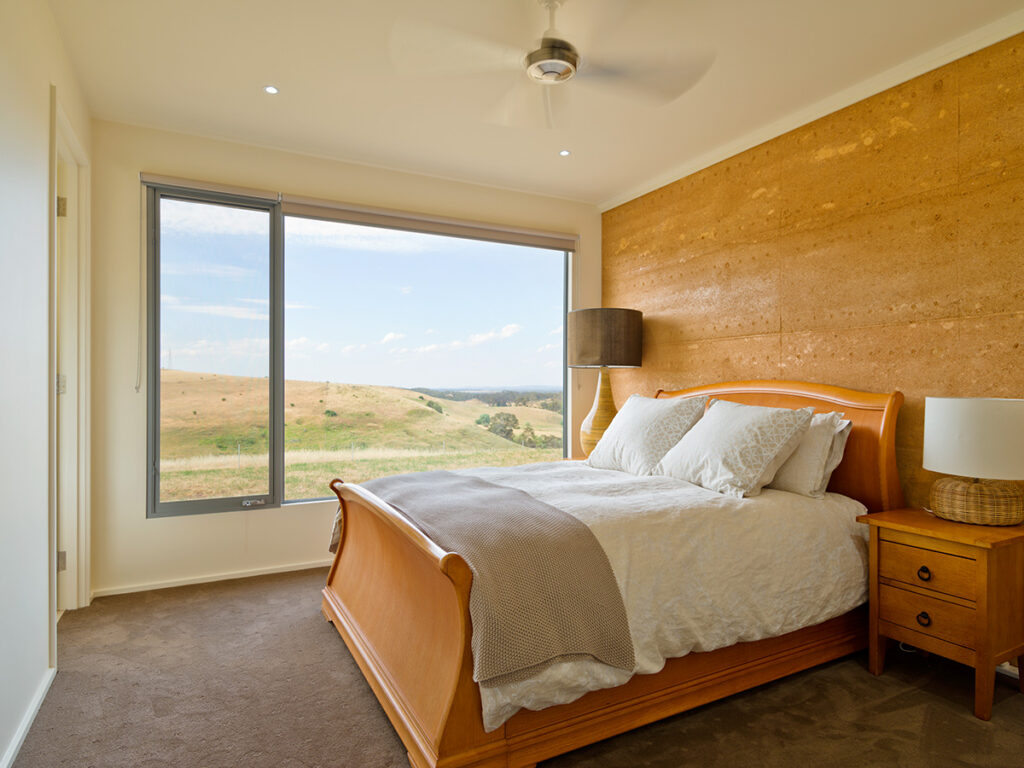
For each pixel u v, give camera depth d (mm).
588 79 2291
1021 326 2217
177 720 1902
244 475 3402
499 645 1483
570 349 4043
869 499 2564
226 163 3369
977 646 1921
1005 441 1936
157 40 2408
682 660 1919
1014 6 2168
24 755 1717
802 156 3053
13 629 1736
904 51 2471
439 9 2189
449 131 3268
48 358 2133
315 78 2711
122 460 3117
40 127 2059
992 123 2307
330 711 1961
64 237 2889
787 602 2068
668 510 2023
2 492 1648
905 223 2605
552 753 1658
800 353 3064
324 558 3582
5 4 1694
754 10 2178
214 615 2781
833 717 1936
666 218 3957
